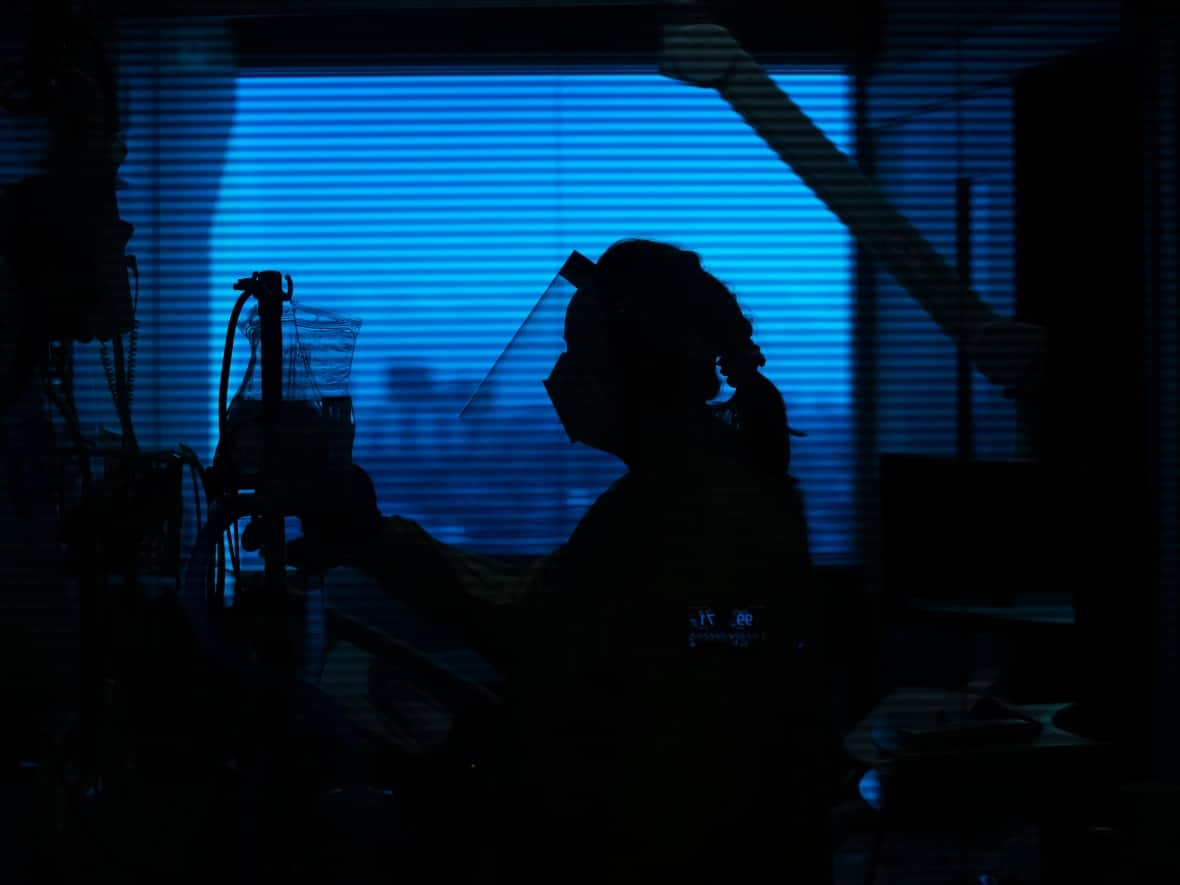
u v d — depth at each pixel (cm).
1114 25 243
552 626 136
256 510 134
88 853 136
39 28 146
